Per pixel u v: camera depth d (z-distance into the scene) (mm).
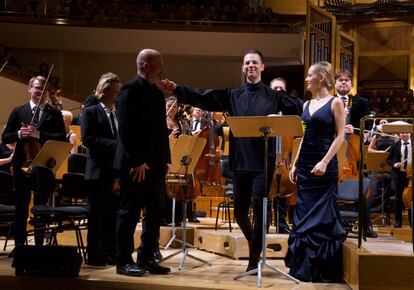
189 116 7340
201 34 12523
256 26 12539
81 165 4898
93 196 4309
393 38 13844
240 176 4008
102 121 4312
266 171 3738
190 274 4051
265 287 3582
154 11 13148
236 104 4086
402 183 6547
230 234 5125
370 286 3355
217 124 7133
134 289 3639
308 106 4070
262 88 4105
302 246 3938
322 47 12117
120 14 12805
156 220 3984
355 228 5836
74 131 6598
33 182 4422
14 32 12422
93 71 13266
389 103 12805
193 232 5723
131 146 3824
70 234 5750
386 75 13875
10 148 5270
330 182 3961
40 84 4719
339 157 4324
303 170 4031
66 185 4551
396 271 3346
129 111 3838
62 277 3770
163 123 4031
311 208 3969
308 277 3861
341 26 14211
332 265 3893
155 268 4000
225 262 4742
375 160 5762
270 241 4934
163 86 4070
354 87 13781
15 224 4457
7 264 4293
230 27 12500
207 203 7812
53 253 3791
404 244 4082
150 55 3967
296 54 12344
